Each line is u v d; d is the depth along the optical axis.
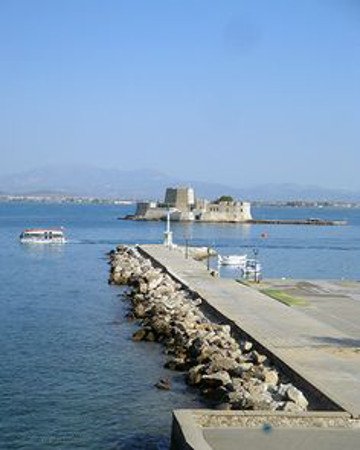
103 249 103.31
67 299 51.66
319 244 124.31
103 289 57.69
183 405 24.91
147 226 178.38
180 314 38.78
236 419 19.84
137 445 21.55
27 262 81.94
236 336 33.91
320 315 38.75
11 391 26.70
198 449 17.23
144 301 46.12
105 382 27.98
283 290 49.72
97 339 36.53
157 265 69.06
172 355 32.47
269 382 24.67
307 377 23.89
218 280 54.78
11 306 47.81
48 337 36.94
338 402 20.89
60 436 22.20
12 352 33.25
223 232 158.00
